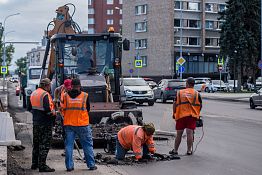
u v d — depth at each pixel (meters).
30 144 14.68
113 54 15.96
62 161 11.53
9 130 15.06
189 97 12.33
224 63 69.31
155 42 83.25
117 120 14.33
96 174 9.75
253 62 58.22
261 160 11.39
